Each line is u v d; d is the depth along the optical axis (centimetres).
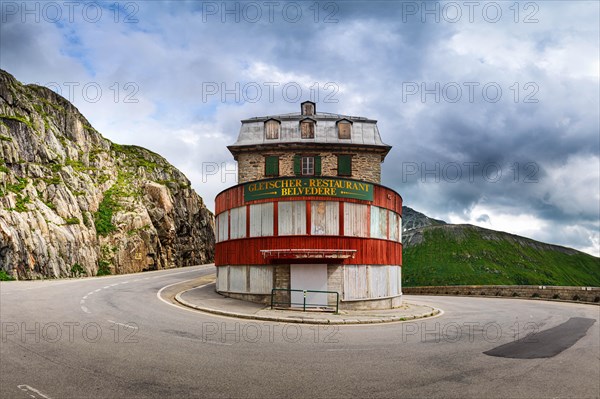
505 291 3647
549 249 15275
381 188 2314
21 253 3572
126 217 5222
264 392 773
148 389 767
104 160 6100
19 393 724
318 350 1130
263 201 2206
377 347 1194
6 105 4894
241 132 3575
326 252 2078
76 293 2258
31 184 4281
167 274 3959
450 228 15312
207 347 1109
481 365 1007
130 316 1564
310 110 3803
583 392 820
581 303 2917
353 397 761
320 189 2155
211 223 7681
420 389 814
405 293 4706
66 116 6028
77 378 814
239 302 2109
